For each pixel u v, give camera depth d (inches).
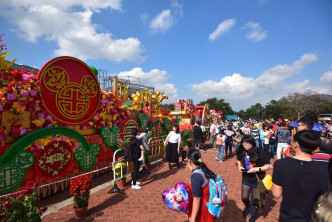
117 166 213.9
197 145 446.0
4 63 160.4
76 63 227.3
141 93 374.9
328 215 44.3
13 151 159.0
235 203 173.5
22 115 170.9
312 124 198.7
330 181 50.3
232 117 2464.3
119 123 303.3
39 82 183.5
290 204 70.5
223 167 303.0
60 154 199.2
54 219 144.6
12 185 156.7
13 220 104.3
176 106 677.9
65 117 210.5
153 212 155.9
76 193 145.1
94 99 251.9
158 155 384.2
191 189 97.3
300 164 71.2
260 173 128.6
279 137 292.4
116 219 145.0
